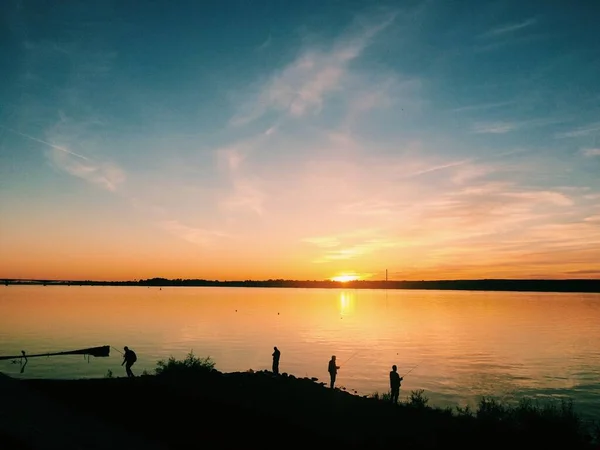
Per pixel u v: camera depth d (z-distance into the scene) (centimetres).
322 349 5544
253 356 4909
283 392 2455
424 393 3447
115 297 19962
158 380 2445
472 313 12525
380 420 2019
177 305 14338
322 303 18500
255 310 12800
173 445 1432
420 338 6819
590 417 2792
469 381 3888
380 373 4178
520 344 6247
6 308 11250
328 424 1886
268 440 1620
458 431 1880
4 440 1040
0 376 1792
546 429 1888
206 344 5700
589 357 5181
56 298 17650
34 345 5291
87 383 2317
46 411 1449
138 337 6191
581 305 17512
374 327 8431
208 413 1898
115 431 1423
